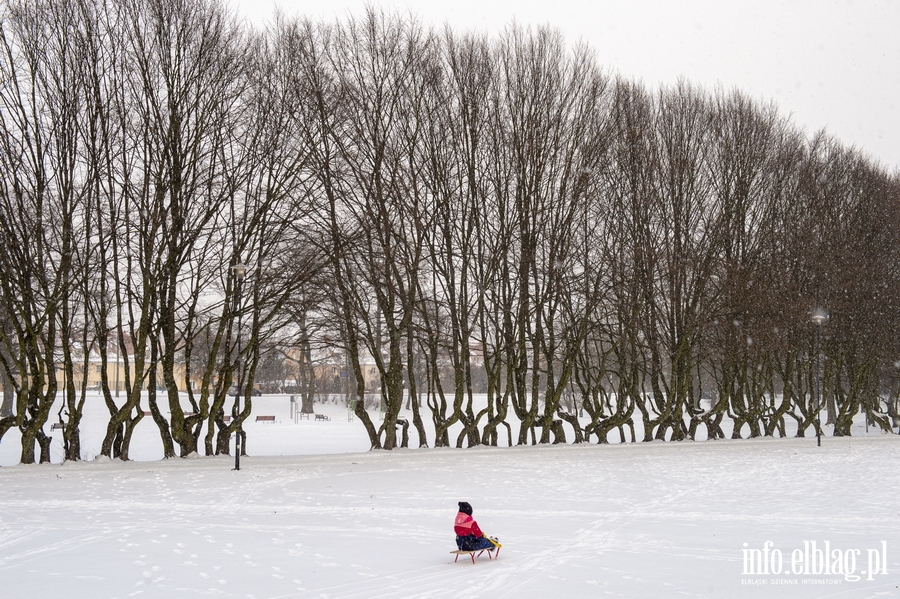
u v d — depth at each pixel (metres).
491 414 41.75
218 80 32.97
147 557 14.84
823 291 49.75
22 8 30.50
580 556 14.89
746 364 49.53
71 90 31.00
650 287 44.81
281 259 34.47
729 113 47.94
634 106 44.56
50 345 31.59
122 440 33.75
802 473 30.17
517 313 41.69
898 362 52.28
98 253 32.66
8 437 50.47
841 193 51.91
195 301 33.28
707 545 15.96
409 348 39.88
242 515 19.77
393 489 24.75
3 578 13.23
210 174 32.78
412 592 12.25
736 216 47.09
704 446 43.72
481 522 18.89
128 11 32.06
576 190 40.59
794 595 12.04
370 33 37.88
